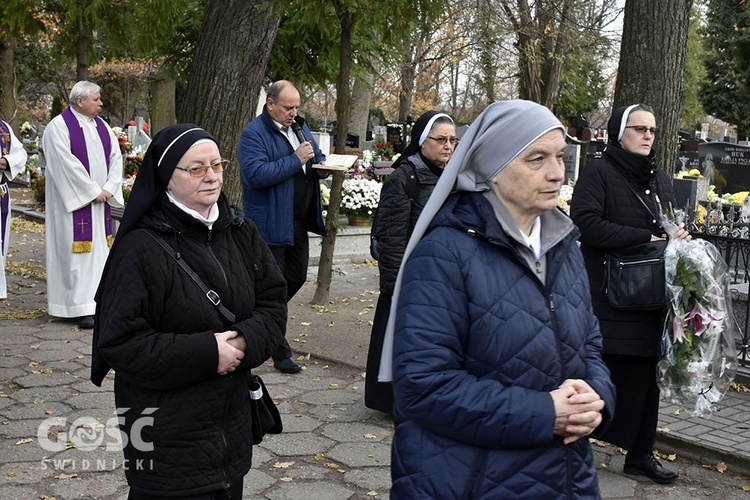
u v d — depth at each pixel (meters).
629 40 7.04
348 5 7.07
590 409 2.12
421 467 2.14
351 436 5.04
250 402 2.95
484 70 24.80
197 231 2.76
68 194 7.43
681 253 4.19
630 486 4.46
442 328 2.14
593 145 17.28
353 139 21.19
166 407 2.65
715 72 29.75
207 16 8.62
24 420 5.12
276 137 6.26
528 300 2.19
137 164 11.92
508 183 2.24
